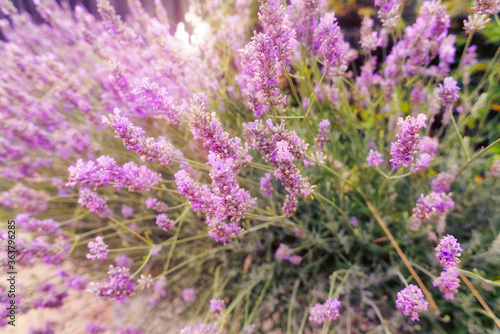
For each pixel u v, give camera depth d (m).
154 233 0.37
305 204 0.33
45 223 0.28
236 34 0.34
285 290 0.31
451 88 0.21
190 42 0.30
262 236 0.33
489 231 0.28
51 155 0.36
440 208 0.21
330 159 0.30
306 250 0.33
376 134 0.32
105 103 0.33
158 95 0.20
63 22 0.40
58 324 0.28
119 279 0.22
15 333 0.32
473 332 0.24
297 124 0.33
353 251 0.32
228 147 0.18
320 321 0.22
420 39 0.26
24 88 0.36
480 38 0.37
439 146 0.30
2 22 0.41
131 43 0.31
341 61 0.21
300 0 0.20
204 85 0.30
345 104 0.30
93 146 0.33
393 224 0.30
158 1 0.37
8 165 0.34
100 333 0.27
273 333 0.29
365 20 0.29
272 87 0.19
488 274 0.26
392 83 0.28
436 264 0.26
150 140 0.19
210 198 0.18
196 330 0.21
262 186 0.23
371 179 0.32
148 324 0.30
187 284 0.33
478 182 0.30
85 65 0.43
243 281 0.31
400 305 0.18
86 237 0.38
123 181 0.21
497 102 0.34
